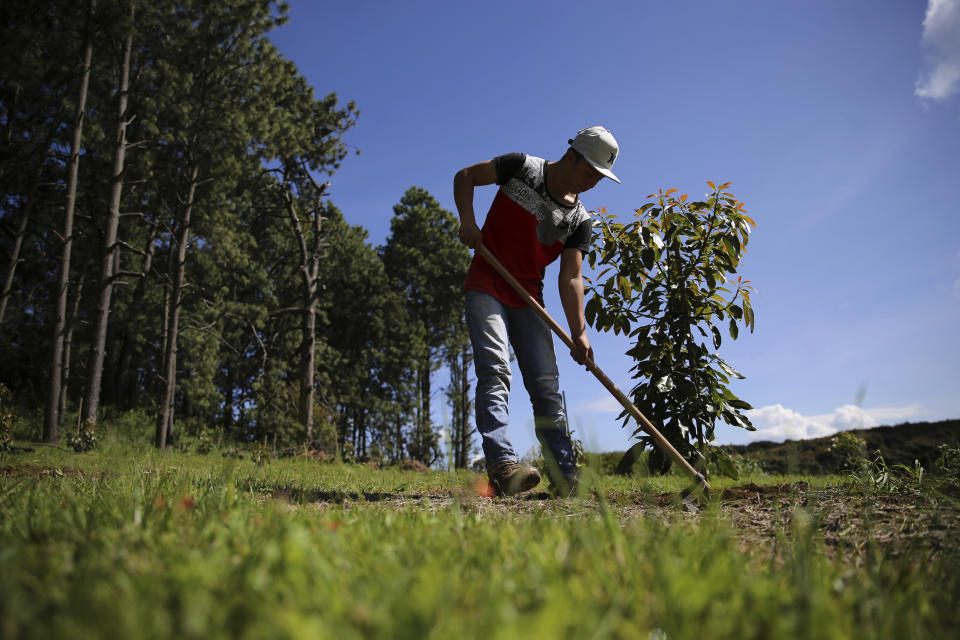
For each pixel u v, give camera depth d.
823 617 0.86
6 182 17.39
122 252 23.08
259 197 28.81
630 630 0.83
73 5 15.22
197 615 0.77
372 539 1.48
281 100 24.48
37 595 0.96
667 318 4.20
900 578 1.33
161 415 17.27
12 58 15.09
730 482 4.76
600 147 3.43
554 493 3.05
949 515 2.20
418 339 37.78
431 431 22.33
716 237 4.12
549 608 0.80
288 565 1.08
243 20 18.77
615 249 4.38
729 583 1.09
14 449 9.38
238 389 33.28
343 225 36.94
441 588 0.91
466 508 2.63
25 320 21.67
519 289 3.46
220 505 1.95
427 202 41.88
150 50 19.08
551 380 3.61
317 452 14.09
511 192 3.59
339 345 39.25
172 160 20.92
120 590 0.97
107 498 2.13
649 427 3.27
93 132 17.73
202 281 25.20
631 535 1.58
